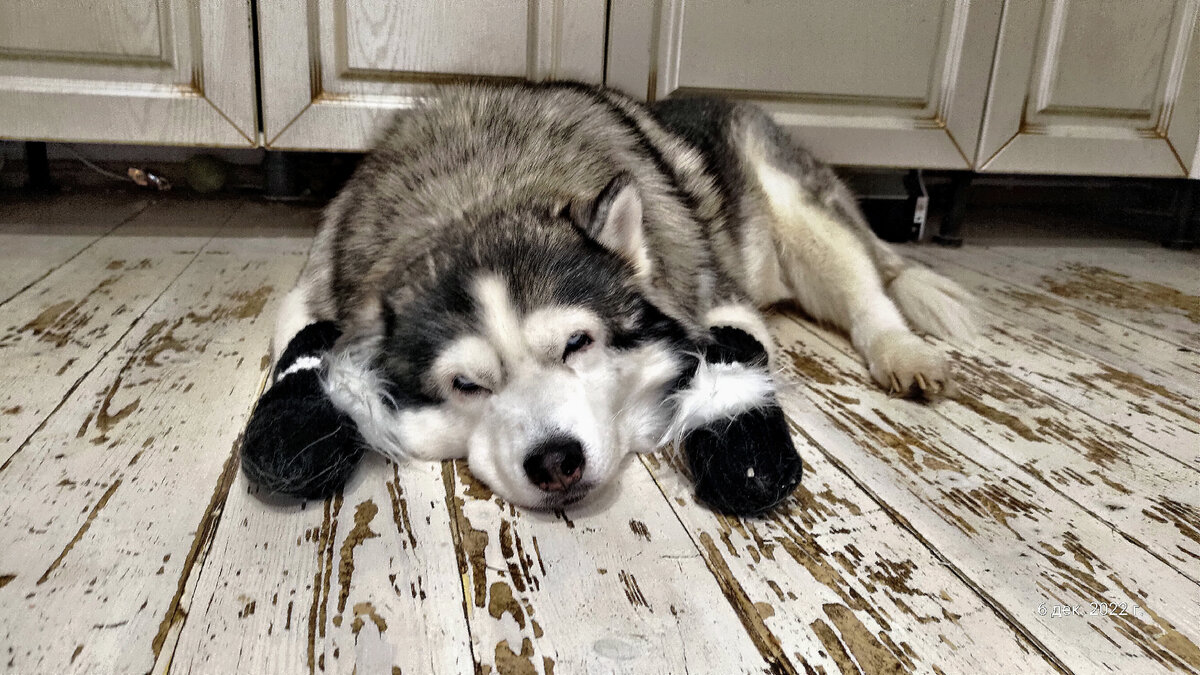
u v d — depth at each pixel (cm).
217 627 94
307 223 306
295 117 242
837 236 207
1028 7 263
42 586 99
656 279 145
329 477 121
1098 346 205
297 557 108
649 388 142
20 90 227
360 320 138
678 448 141
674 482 133
